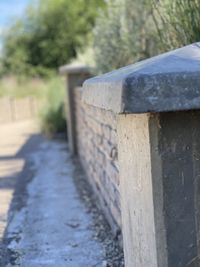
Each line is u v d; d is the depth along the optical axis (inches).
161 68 69.0
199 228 74.7
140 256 86.0
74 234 161.6
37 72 780.6
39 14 786.8
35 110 663.8
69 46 768.3
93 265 134.4
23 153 358.3
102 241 152.5
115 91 68.8
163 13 161.6
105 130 163.9
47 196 218.2
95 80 87.7
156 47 179.3
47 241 156.6
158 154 73.2
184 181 73.8
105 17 246.7
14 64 781.9
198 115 73.0
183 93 66.2
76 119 319.0
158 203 74.2
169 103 66.2
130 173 88.4
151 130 73.4
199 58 73.3
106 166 165.9
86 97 94.1
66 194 219.5
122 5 215.5
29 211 194.2
